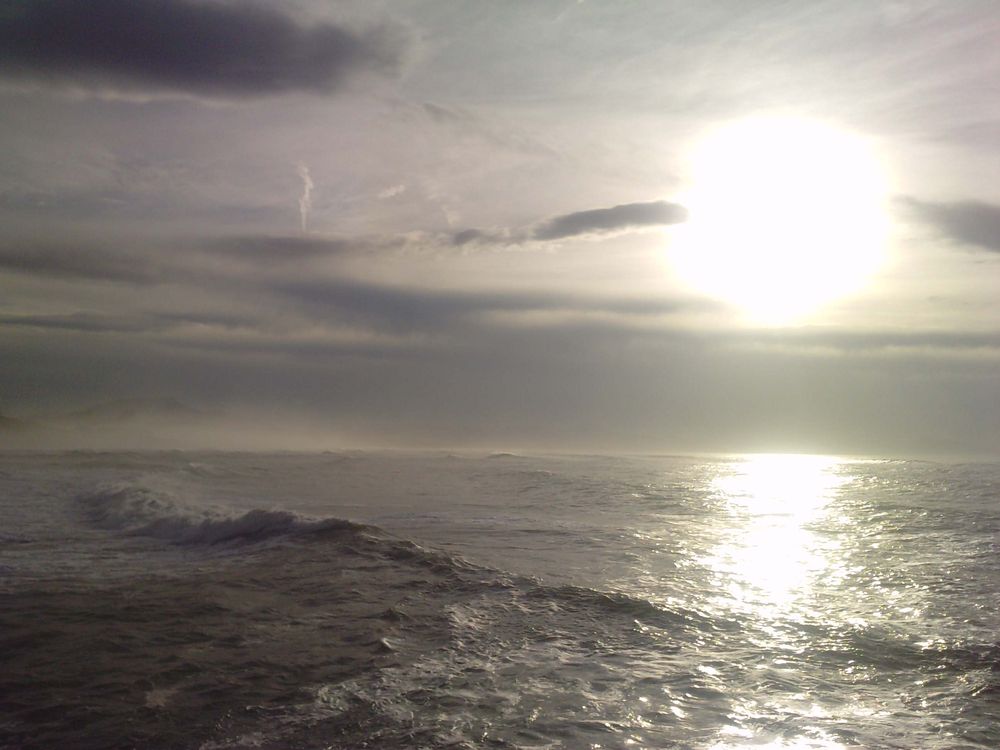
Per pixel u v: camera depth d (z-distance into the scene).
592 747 4.50
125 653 6.27
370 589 8.60
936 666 5.91
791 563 10.14
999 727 4.78
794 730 4.76
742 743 4.57
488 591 8.47
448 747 4.50
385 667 5.95
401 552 10.61
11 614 7.49
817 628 6.97
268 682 5.61
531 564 10.16
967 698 5.26
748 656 6.22
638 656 6.23
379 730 4.74
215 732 4.70
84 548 11.62
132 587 8.77
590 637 6.77
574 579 9.16
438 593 8.41
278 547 11.20
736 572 9.58
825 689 5.46
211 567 9.97
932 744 4.54
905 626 7.03
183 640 6.66
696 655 6.25
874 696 5.33
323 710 5.08
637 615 7.47
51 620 7.28
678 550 11.21
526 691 5.45
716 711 5.07
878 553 10.73
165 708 5.09
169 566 10.12
